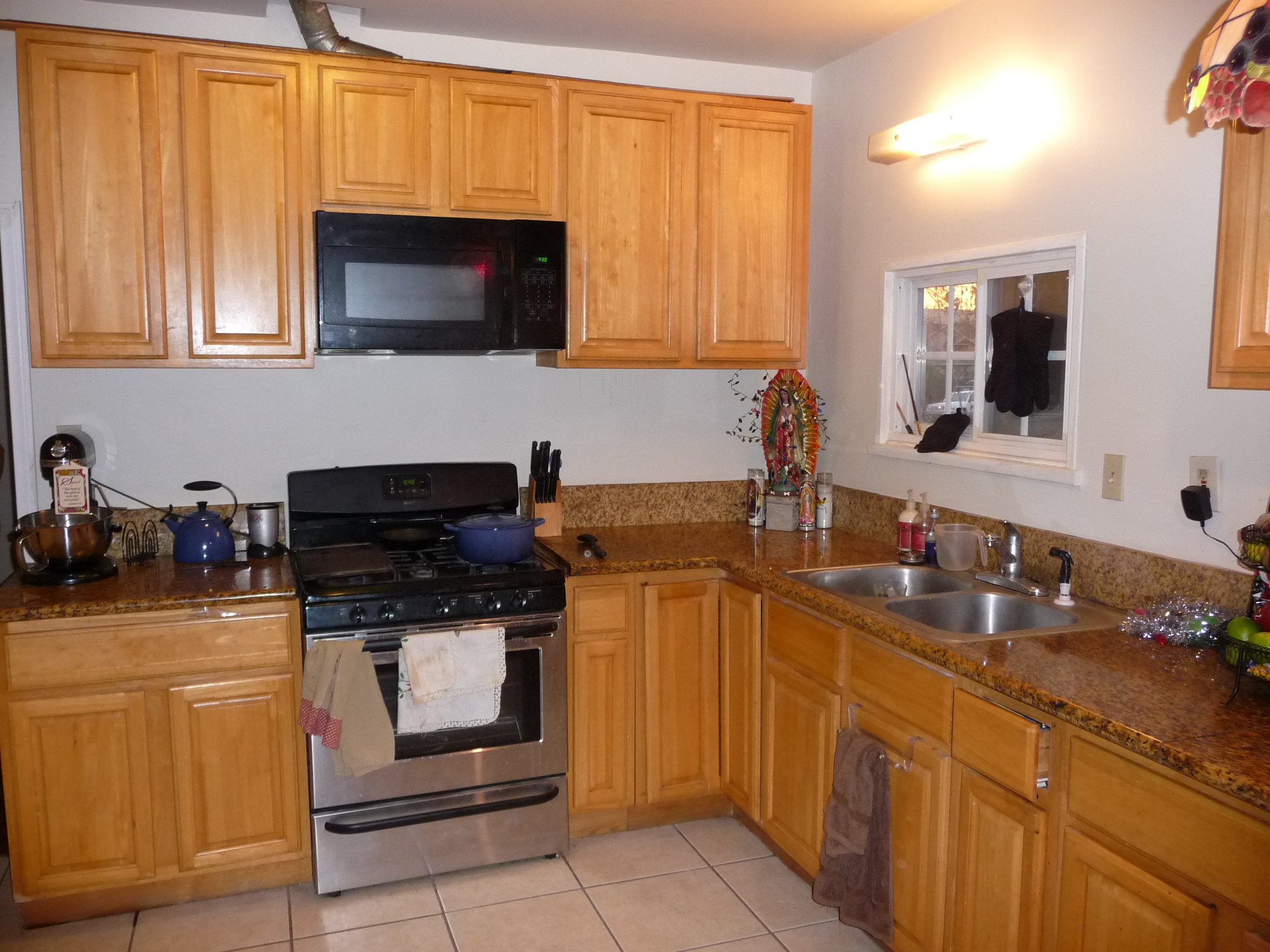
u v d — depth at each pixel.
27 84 2.49
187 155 2.61
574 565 2.75
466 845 2.69
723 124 3.11
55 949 2.35
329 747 2.39
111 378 2.87
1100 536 2.33
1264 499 1.94
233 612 2.46
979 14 2.67
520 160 2.88
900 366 3.11
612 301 3.04
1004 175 2.60
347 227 2.68
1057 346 2.51
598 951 2.37
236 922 2.47
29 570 2.57
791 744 2.58
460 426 3.22
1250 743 1.46
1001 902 1.83
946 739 1.97
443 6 2.80
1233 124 1.58
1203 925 1.42
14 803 2.37
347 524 3.02
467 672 2.55
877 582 2.76
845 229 3.30
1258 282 1.58
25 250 2.66
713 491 3.54
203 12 2.82
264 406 3.02
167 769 2.46
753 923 2.48
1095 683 1.74
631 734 2.90
